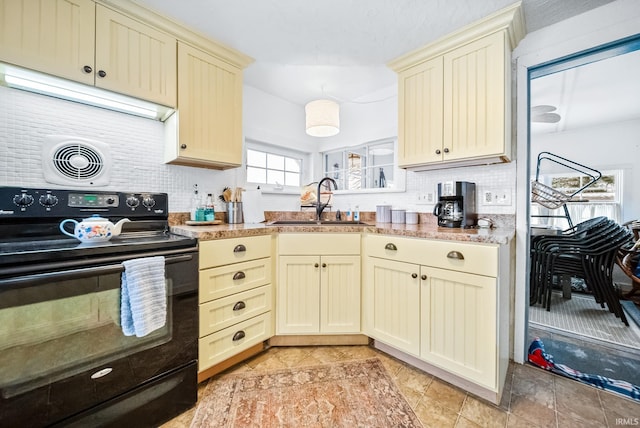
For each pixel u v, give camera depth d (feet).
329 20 5.01
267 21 5.05
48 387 3.06
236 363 5.40
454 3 4.57
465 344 4.44
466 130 5.30
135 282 3.52
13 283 2.80
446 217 5.98
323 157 9.99
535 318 7.66
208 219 6.29
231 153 6.11
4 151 4.14
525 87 5.51
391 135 8.00
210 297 4.73
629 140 12.00
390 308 5.44
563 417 4.02
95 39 4.25
